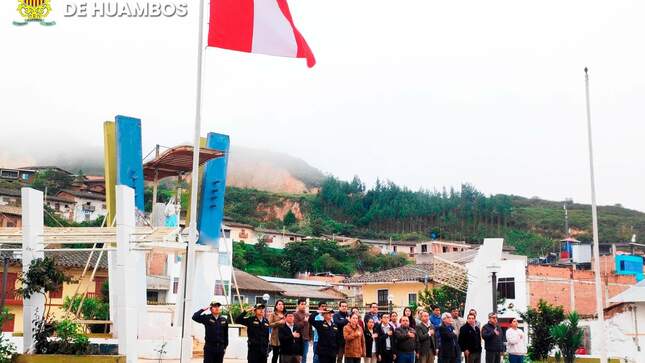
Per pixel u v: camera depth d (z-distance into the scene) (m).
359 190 187.25
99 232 21.48
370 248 117.94
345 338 18.12
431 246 108.44
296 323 18.14
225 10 17.89
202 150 28.42
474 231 164.12
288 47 18.11
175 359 26.00
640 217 164.75
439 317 21.33
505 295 47.50
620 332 36.38
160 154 30.23
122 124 28.39
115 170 28.89
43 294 20.16
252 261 99.62
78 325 22.12
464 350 20.77
